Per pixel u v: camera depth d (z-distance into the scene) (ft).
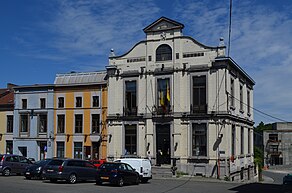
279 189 87.97
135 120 132.57
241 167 141.38
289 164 296.51
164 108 127.85
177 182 99.96
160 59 131.13
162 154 127.95
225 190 80.48
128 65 135.23
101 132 140.05
